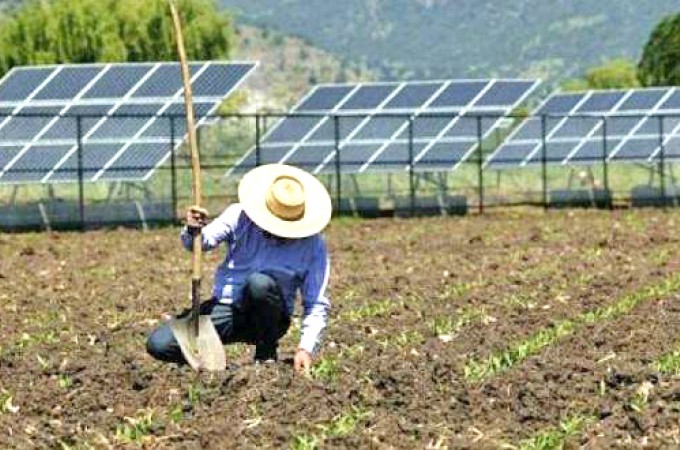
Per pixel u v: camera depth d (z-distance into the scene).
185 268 56.31
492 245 65.56
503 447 24.02
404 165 89.75
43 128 81.62
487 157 96.56
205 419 25.98
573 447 24.11
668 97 101.31
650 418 25.38
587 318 39.47
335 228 78.88
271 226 28.28
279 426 25.06
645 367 30.31
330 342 35.59
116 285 50.16
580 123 97.94
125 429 25.44
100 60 149.88
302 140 89.44
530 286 47.66
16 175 80.25
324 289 29.06
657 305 41.56
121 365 31.14
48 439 24.89
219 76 84.56
